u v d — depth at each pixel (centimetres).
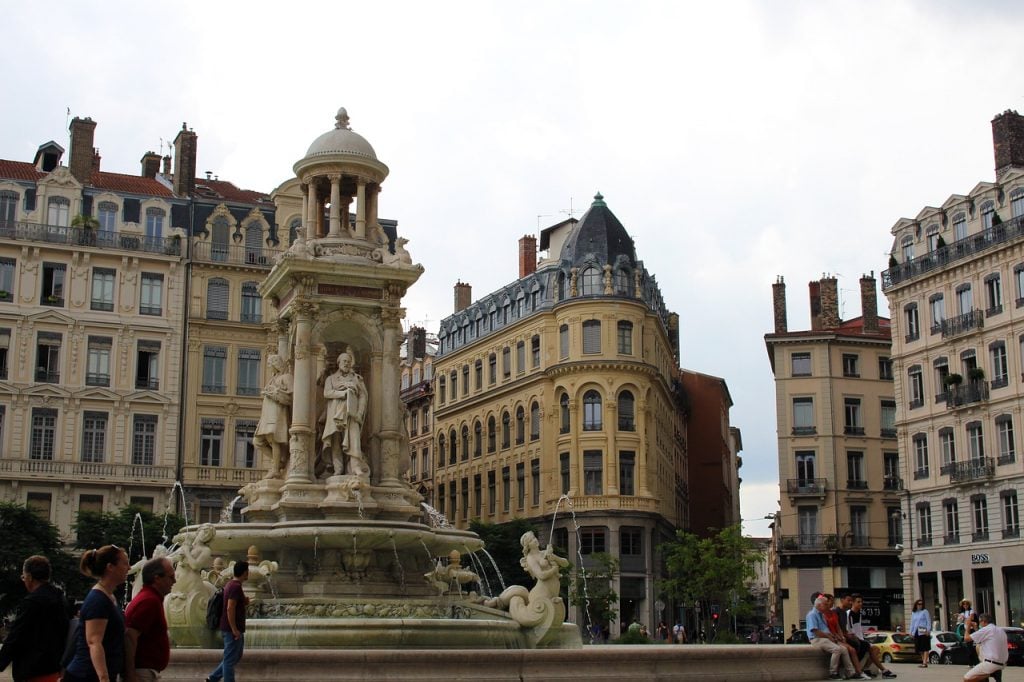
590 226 7869
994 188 6288
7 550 5159
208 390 6825
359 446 2566
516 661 1736
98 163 7588
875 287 8519
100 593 1028
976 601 6184
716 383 10869
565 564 2212
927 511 6594
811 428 8094
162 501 6569
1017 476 5947
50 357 6538
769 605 16225
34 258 6569
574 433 7512
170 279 6844
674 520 8875
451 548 2433
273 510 2525
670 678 1867
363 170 2764
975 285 6341
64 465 6388
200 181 7788
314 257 2616
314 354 2606
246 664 1630
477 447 8781
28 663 1059
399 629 1992
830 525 7919
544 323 7869
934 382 6612
